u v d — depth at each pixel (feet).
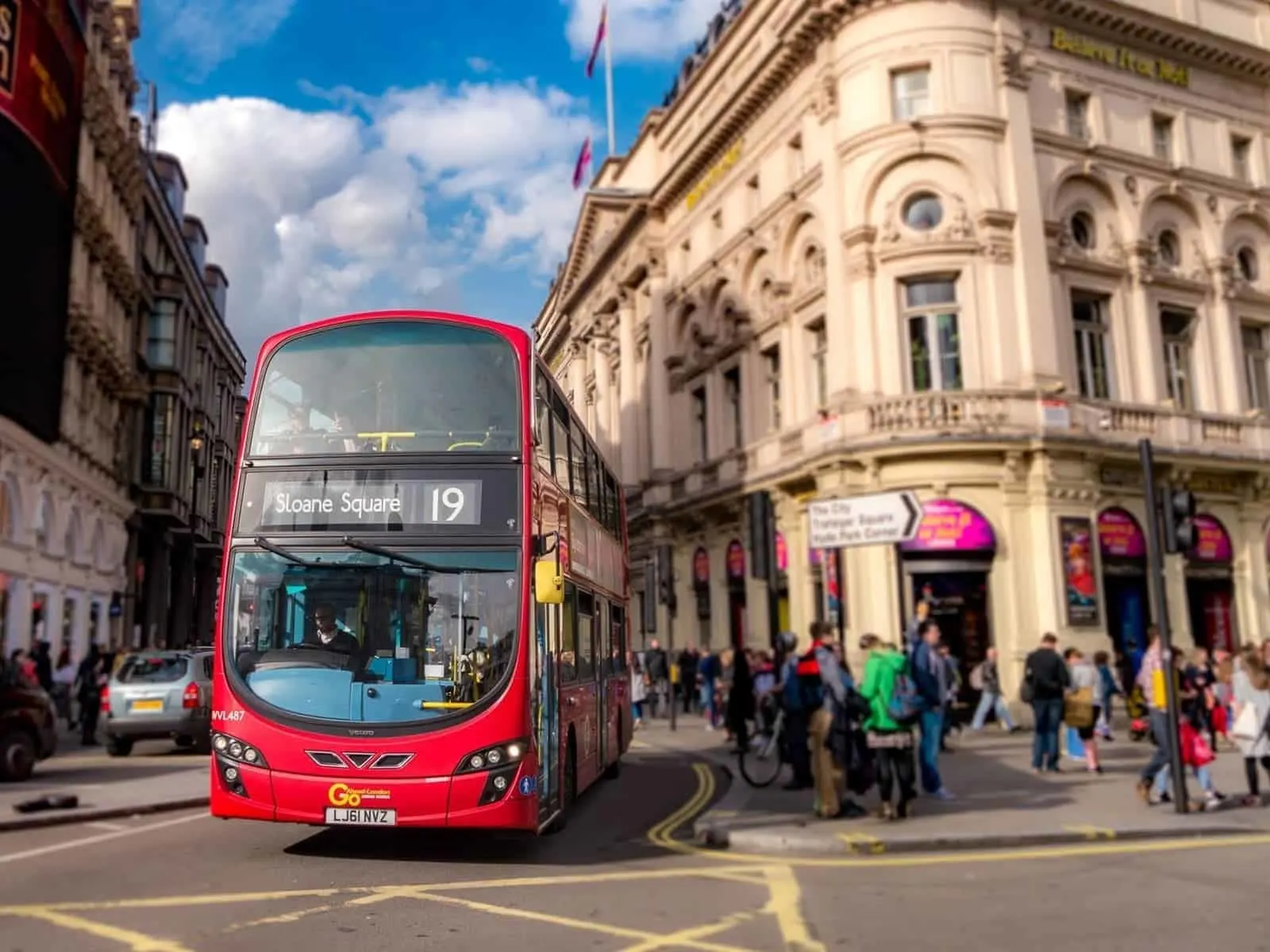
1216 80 99.14
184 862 30.22
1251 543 92.38
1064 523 80.12
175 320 150.61
